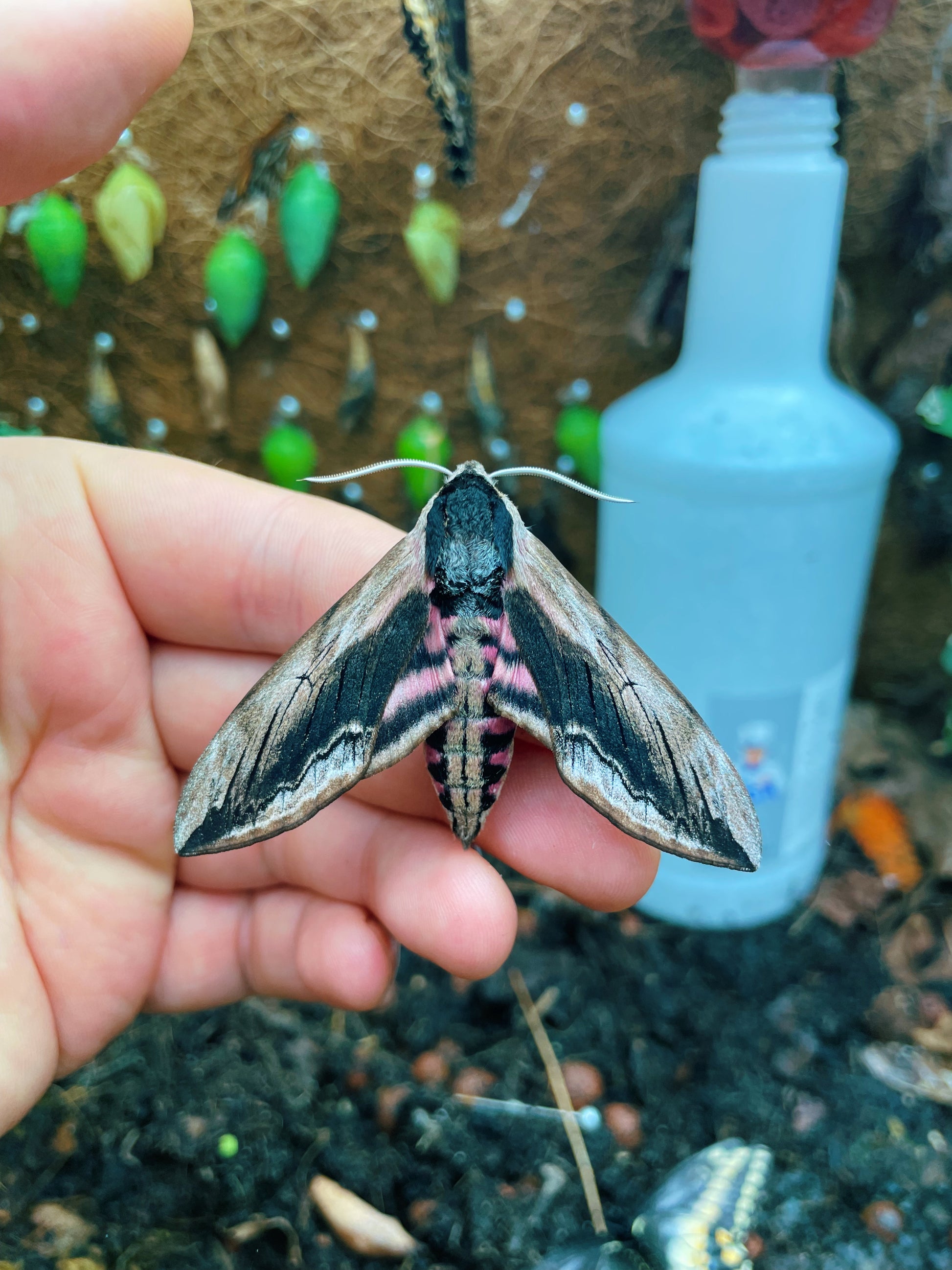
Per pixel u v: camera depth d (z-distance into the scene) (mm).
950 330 215
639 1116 184
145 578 146
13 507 137
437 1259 165
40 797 145
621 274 213
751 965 207
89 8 111
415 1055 194
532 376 224
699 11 172
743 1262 159
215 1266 163
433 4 186
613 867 147
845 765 248
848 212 208
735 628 206
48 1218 167
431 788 149
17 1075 139
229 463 231
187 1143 175
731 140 182
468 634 129
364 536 145
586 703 128
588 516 240
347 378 221
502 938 146
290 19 188
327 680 128
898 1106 182
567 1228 167
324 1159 175
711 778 123
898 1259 162
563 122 198
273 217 205
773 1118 181
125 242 200
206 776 121
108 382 219
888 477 217
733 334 191
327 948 159
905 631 255
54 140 117
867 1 161
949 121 197
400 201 204
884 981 203
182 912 163
